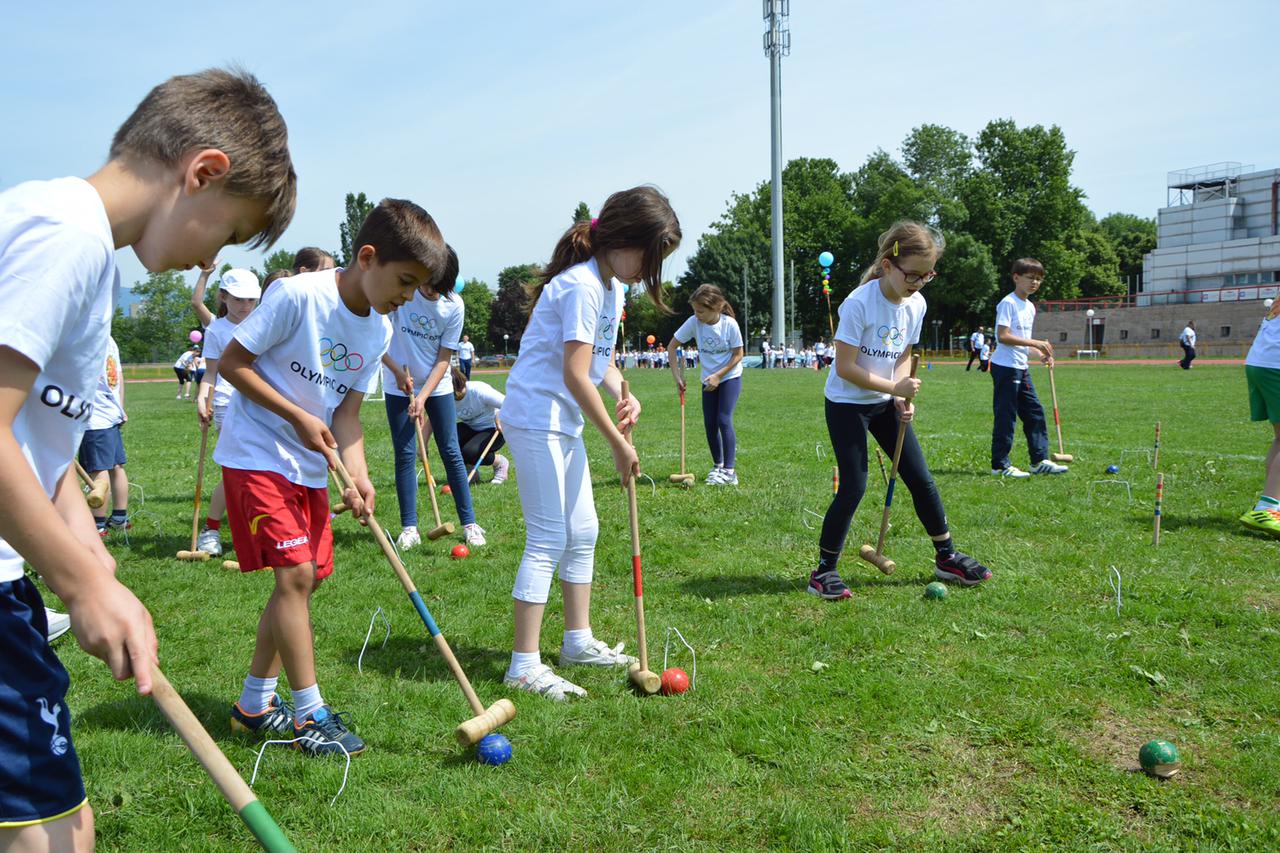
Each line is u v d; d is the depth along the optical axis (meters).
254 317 3.16
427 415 6.64
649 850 2.75
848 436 4.96
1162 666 4.02
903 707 3.65
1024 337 8.87
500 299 82.00
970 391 22.03
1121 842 2.76
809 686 3.87
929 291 62.72
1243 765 3.18
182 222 1.74
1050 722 3.54
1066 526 6.58
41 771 1.64
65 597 1.54
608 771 3.20
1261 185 66.62
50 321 1.53
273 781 3.13
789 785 3.10
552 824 2.85
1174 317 57.00
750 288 68.81
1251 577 5.32
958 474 8.99
